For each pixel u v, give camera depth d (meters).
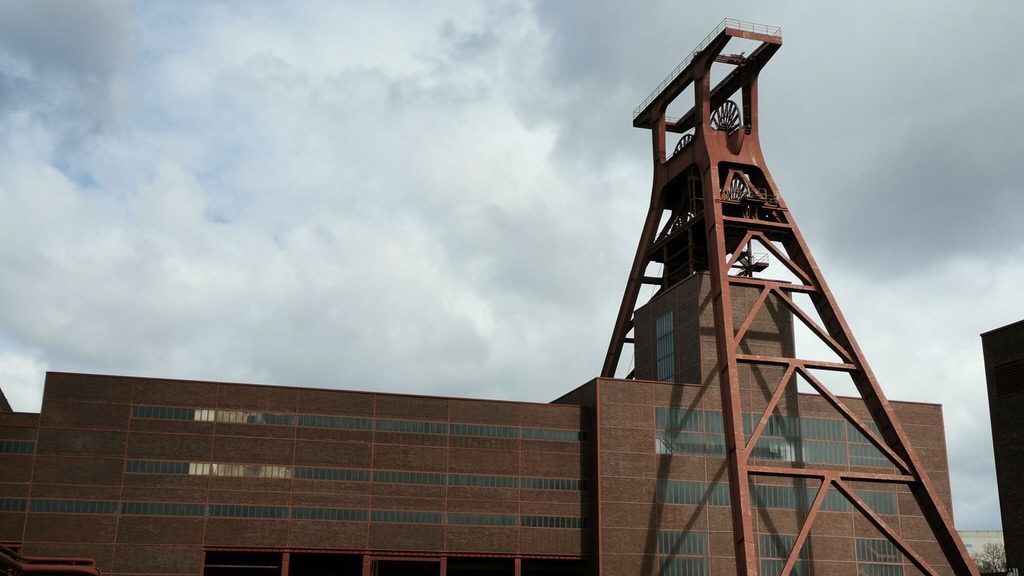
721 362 73.62
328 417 78.06
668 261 92.19
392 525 77.44
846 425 86.62
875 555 84.81
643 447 81.38
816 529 83.81
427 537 77.94
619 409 81.75
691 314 85.31
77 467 72.50
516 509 80.25
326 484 76.75
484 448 80.75
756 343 85.38
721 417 83.38
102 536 71.81
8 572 43.38
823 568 83.06
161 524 72.94
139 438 73.94
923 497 73.31
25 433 72.81
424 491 78.69
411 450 79.19
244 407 76.44
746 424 83.31
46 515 71.38
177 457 74.25
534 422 82.25
